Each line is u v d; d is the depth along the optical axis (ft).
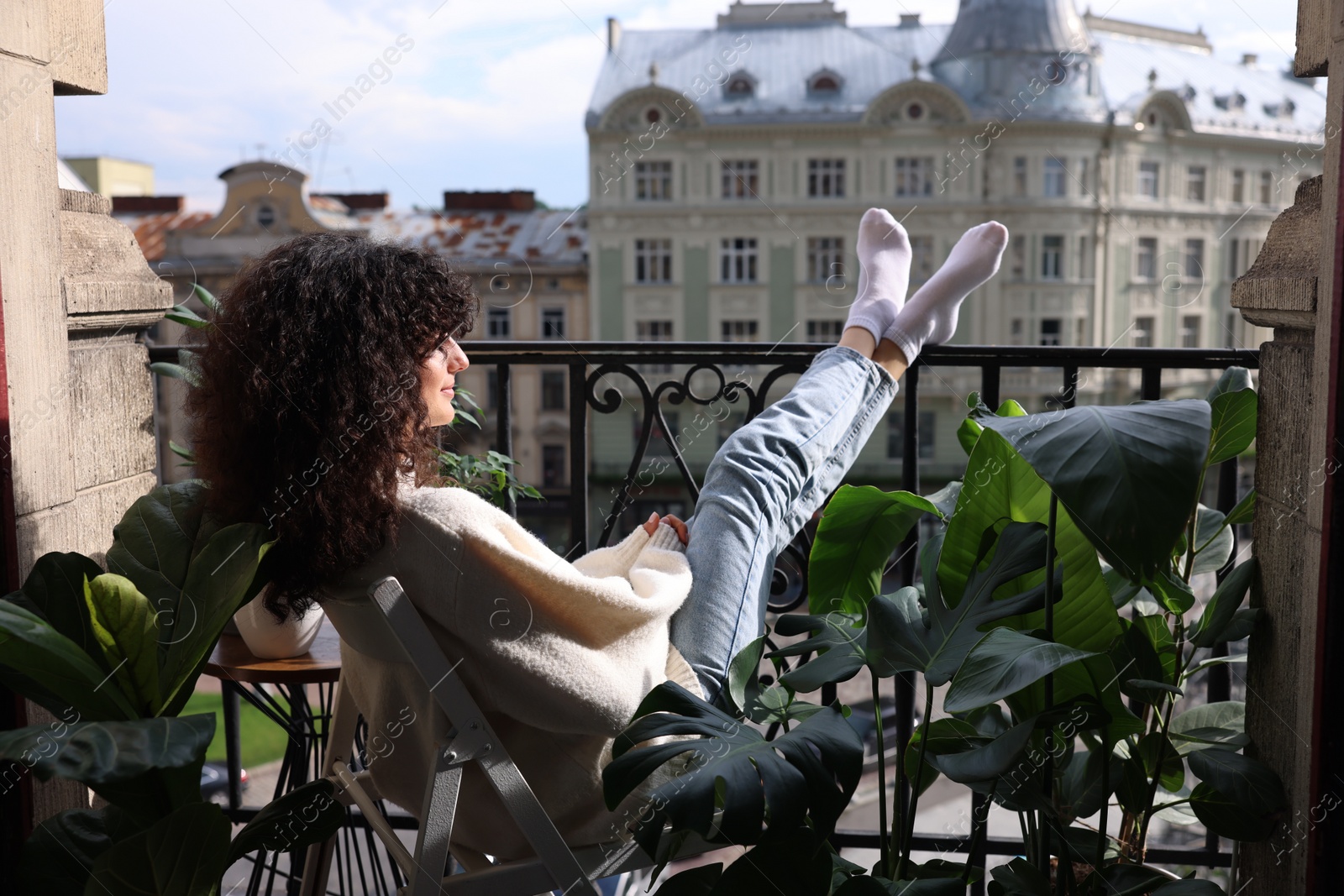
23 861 3.06
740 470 3.73
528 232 99.96
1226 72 114.32
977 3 101.76
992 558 3.34
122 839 3.08
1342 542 2.99
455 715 2.87
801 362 5.30
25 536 3.58
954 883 3.12
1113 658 3.32
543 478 91.66
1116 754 3.74
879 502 3.75
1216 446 3.86
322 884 3.70
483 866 3.37
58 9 3.80
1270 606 3.54
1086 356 4.89
